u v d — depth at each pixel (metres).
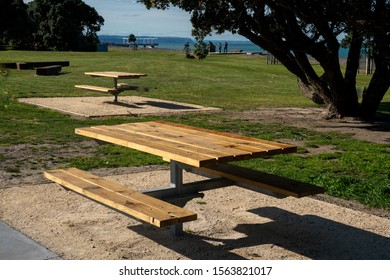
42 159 8.89
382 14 13.21
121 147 10.08
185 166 5.61
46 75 27.12
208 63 40.25
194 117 14.88
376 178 7.97
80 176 5.93
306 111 17.19
